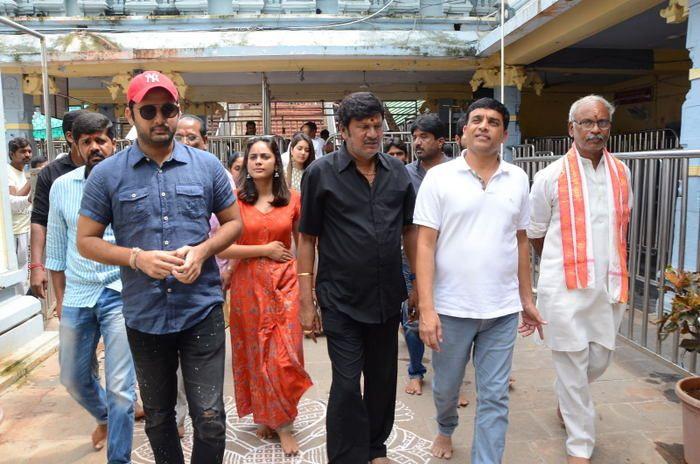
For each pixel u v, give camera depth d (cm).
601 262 296
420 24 1002
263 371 315
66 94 1094
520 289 287
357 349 271
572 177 299
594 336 300
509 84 973
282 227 331
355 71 1091
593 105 291
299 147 500
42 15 1009
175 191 229
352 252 265
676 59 1037
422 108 1430
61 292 319
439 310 270
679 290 311
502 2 611
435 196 264
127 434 277
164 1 1005
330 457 269
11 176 645
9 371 416
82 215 227
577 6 720
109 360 281
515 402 375
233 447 323
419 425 345
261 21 998
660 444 317
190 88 1295
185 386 239
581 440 294
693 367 380
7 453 321
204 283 238
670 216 411
